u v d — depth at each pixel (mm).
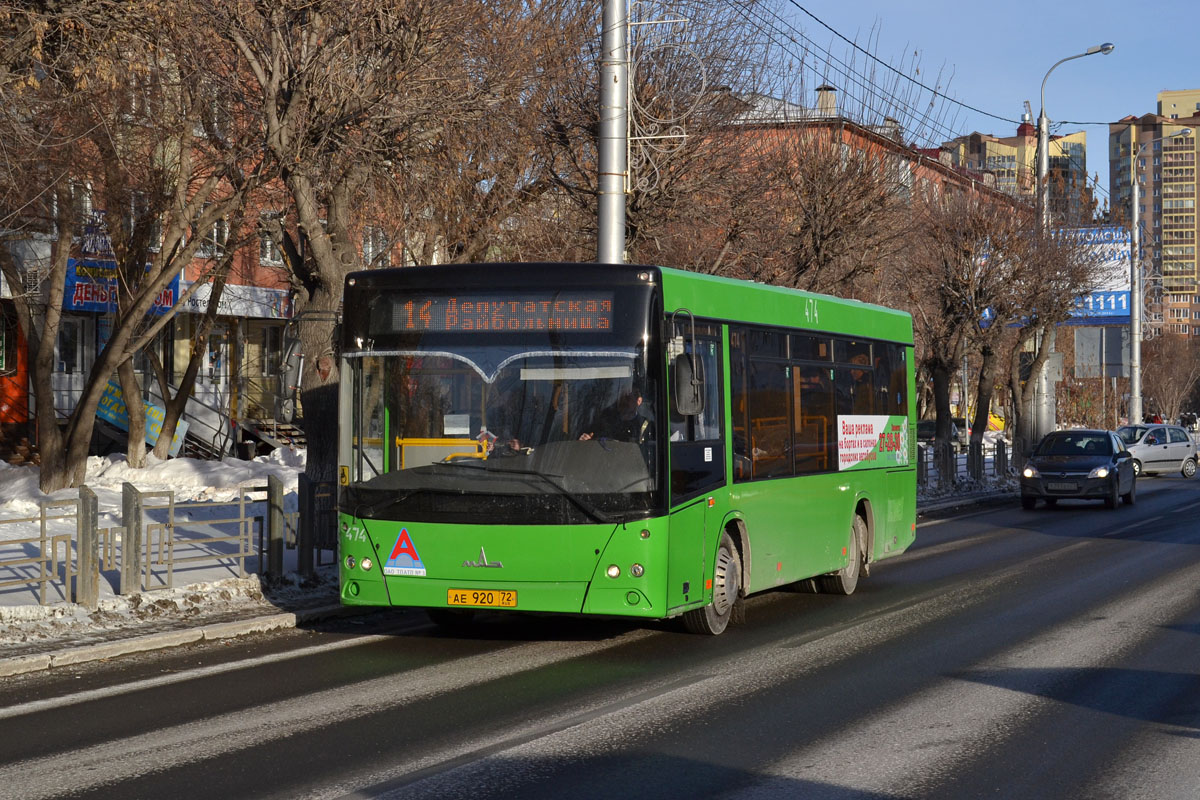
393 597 10117
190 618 11484
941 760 7039
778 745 7355
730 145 21438
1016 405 40562
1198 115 191875
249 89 16859
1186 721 8047
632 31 20109
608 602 9766
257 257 33188
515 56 17672
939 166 32125
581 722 7883
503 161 19203
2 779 6508
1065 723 7973
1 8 13047
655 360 10031
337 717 7980
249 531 16328
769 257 23328
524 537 9812
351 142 15422
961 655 10398
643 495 9836
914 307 33094
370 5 15352
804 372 13203
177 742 7316
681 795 6289
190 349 35469
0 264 22641
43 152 18578
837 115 24359
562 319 10109
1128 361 46906
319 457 15359
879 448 15375
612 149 15523
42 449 22891
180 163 20953
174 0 14188
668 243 21922
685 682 9219
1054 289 33219
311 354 15344
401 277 10438
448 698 8594
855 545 14555
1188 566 17000
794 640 11148
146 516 18562
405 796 6223
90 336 32750
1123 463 29000
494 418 10070
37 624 10555
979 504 30344
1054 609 13133
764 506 12078
